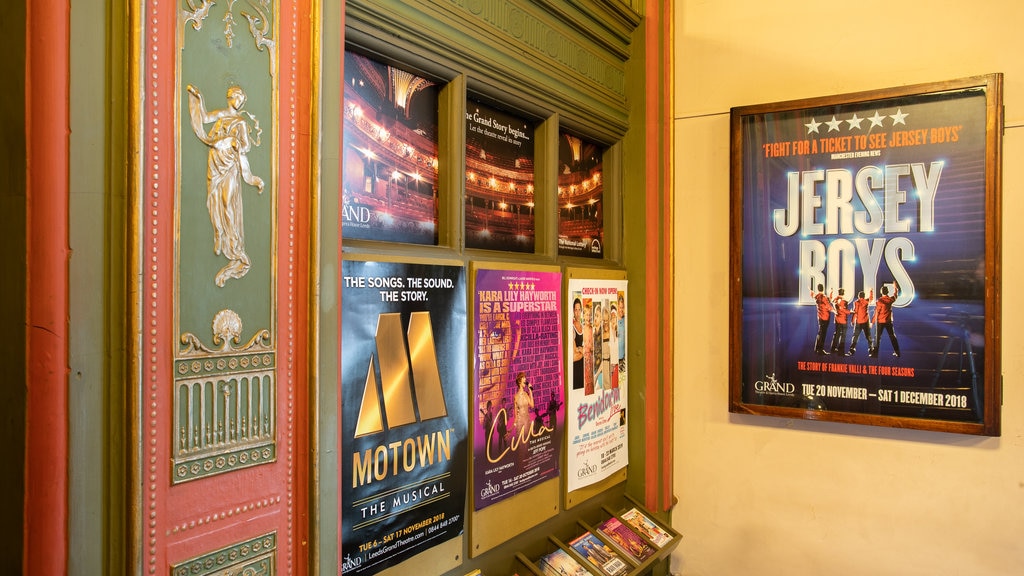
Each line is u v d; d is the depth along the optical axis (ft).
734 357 11.08
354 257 6.45
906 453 10.17
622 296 11.35
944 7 9.98
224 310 4.52
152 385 4.11
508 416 8.59
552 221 9.59
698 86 11.66
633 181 11.63
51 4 3.76
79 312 3.87
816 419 10.52
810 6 10.85
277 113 4.86
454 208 7.88
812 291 10.56
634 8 11.40
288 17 4.95
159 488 4.15
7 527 3.87
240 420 4.63
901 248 9.99
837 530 10.62
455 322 7.72
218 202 4.47
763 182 10.89
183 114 4.27
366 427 6.56
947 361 9.71
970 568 9.78
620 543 10.12
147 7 4.04
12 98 3.84
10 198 3.85
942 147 9.73
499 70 8.38
